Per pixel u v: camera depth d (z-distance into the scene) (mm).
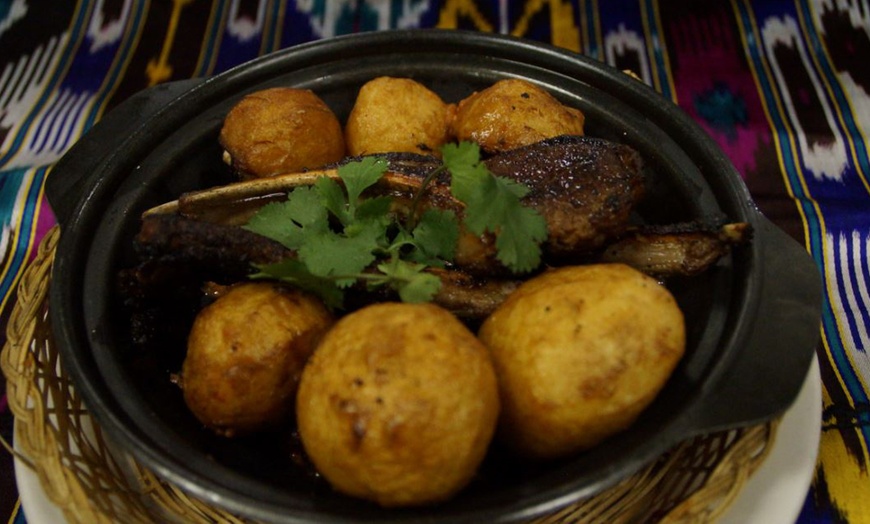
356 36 431
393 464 287
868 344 431
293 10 579
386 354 291
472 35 428
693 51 552
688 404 312
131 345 355
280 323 330
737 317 330
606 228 347
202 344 332
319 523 292
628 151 360
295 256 346
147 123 395
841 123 515
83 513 321
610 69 411
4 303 456
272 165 394
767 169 502
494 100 394
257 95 400
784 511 331
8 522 385
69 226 362
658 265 354
